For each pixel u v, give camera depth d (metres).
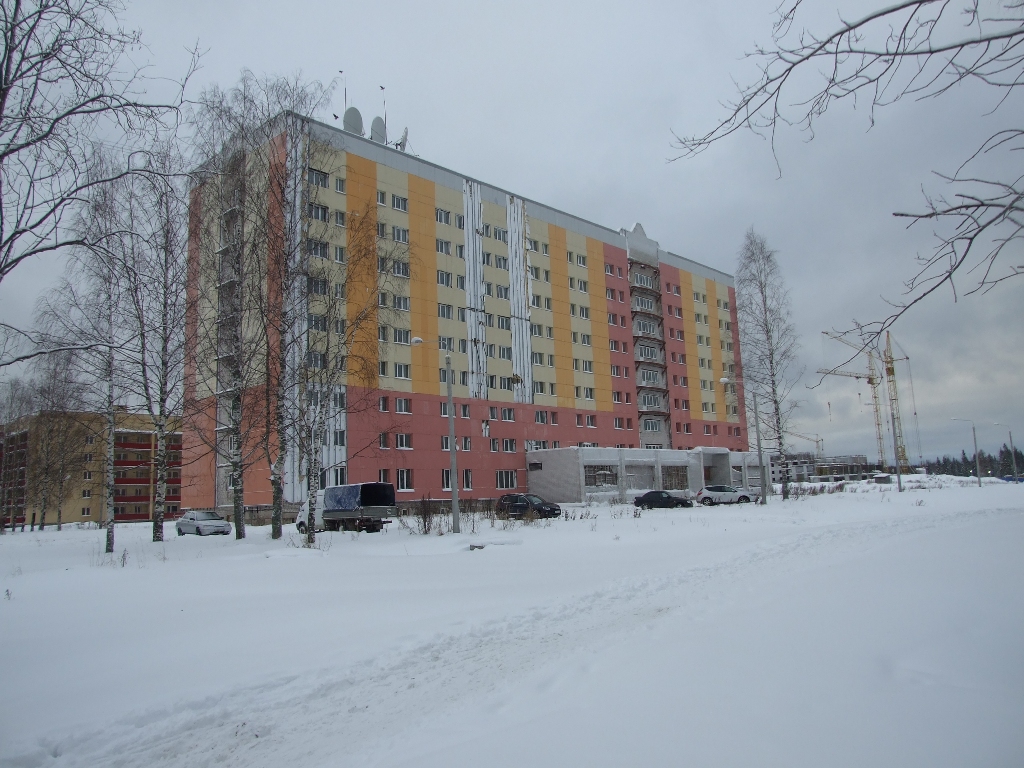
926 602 6.84
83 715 5.93
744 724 4.03
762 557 14.28
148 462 26.89
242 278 23.70
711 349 77.12
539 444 57.91
